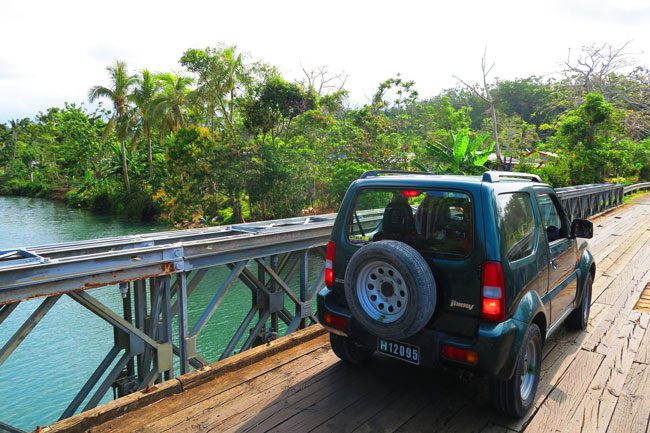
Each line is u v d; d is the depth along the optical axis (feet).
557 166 92.84
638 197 77.41
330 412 10.31
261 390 11.30
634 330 16.03
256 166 84.07
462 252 9.21
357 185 11.09
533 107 231.30
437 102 182.19
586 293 16.07
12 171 253.85
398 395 11.14
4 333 34.55
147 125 127.44
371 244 9.36
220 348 30.04
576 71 141.69
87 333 34.06
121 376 13.14
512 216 9.96
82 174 188.65
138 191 132.77
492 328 8.80
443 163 84.74
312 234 16.15
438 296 9.39
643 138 137.08
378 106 100.89
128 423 9.74
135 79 124.77
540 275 10.92
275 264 15.88
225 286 13.61
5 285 8.82
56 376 26.89
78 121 175.63
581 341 15.06
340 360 13.17
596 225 42.68
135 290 12.44
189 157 87.45
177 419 9.92
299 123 95.86
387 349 10.00
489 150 73.26
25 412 22.85
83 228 106.42
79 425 9.39
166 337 12.32
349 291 9.67
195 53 87.71
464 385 11.71
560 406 10.84
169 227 99.71
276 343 13.79
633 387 11.82
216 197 91.25
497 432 9.68
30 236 93.66
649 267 25.62
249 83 92.68
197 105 95.81
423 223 9.84
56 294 9.66
